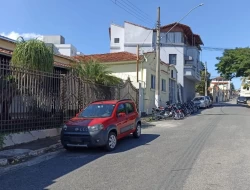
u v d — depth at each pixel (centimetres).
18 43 1251
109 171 740
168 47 4378
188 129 1591
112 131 1045
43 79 1198
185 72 4391
